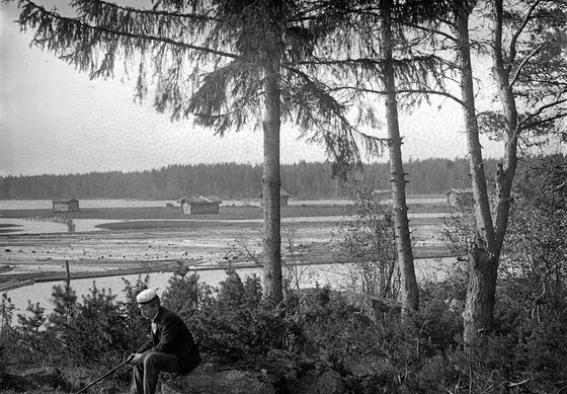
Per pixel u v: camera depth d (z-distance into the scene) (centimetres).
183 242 5834
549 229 1173
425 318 893
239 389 707
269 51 915
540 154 1226
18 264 3944
